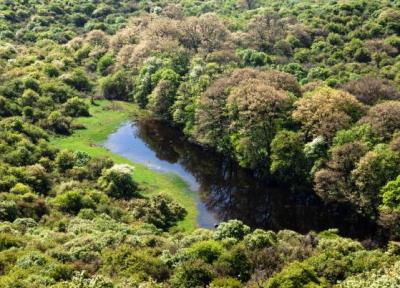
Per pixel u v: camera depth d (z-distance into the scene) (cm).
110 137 9181
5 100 8788
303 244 4744
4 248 4231
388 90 8112
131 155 8494
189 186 7500
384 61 10112
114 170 6938
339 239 4672
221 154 8531
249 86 7956
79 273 3494
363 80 8581
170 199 6812
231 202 7031
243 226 4991
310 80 9425
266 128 7488
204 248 4178
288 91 8069
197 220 6494
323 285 3491
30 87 9712
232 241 4591
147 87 10425
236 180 7731
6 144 7238
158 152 8688
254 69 9256
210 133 8325
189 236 5009
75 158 7475
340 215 6619
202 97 8588
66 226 5281
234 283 3612
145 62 10869
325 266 3834
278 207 6938
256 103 7506
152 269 3866
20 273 3556
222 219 6550
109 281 3344
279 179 7375
